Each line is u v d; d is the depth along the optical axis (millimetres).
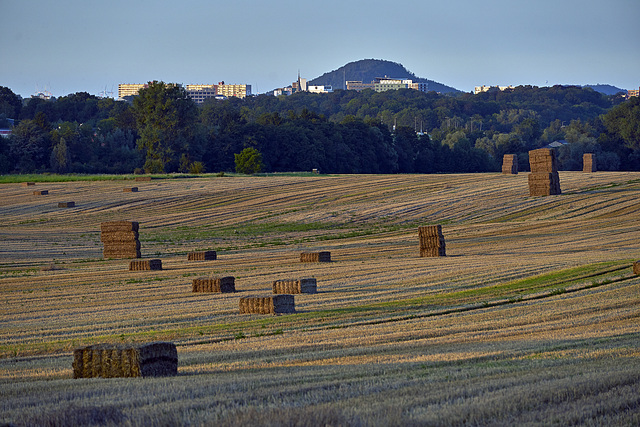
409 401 36594
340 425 30750
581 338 61688
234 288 108938
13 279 130625
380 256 154250
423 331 69312
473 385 40344
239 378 45406
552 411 34531
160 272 136875
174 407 36062
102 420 33281
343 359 54531
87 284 121750
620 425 32562
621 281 98875
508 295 94000
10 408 38250
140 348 47312
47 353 65688
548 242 164375
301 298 98125
